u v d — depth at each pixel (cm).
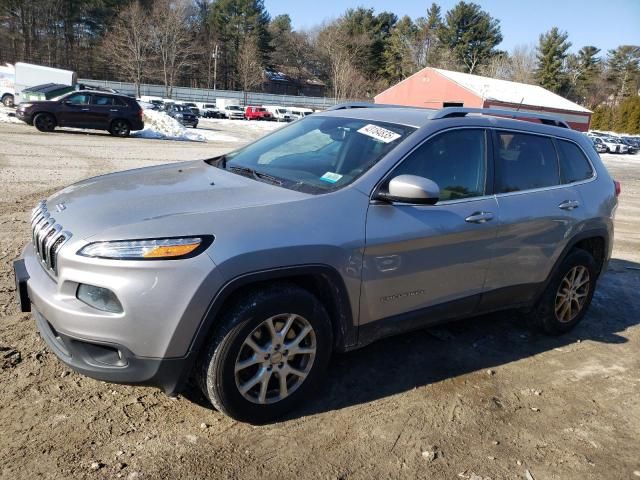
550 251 423
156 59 6662
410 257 336
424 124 363
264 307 285
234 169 379
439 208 352
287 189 328
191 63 7150
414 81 5041
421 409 337
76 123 1988
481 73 8088
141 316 260
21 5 6719
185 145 2017
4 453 266
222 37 8512
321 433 304
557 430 329
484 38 8369
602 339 473
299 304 297
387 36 9056
